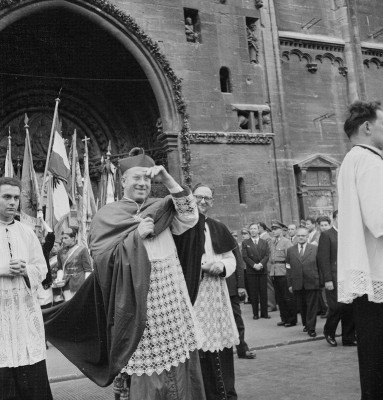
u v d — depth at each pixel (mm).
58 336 4219
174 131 18312
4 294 4711
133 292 3611
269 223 19812
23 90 19375
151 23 18547
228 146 19453
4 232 4941
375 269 3434
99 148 20938
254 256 12984
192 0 19641
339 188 3625
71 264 9867
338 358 7801
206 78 19453
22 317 4742
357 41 23938
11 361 4551
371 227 3342
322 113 22859
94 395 6750
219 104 19594
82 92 20438
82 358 4090
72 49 18766
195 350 3949
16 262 4676
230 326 5676
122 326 3570
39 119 19797
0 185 4992
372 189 3371
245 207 19406
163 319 3740
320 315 13180
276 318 13102
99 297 3961
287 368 7355
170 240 3977
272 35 21500
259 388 6344
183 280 4008
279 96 21094
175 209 3908
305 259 10203
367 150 3598
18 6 15789
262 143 20141
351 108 3789
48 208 14305
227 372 5695
